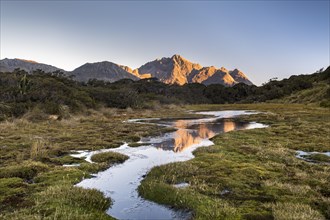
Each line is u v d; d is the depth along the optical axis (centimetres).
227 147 2594
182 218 1135
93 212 1138
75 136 3192
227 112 8356
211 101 16725
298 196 1298
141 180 1662
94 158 2164
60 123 4269
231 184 1479
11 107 4588
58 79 8256
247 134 3419
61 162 2048
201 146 2730
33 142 2583
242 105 11819
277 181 1528
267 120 5325
